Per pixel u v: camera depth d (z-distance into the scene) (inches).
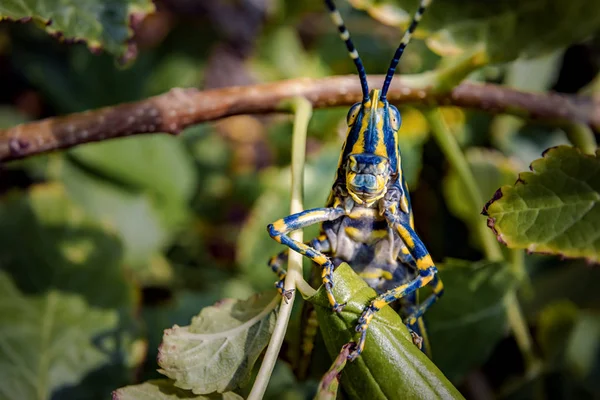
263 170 8.2
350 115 5.5
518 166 6.9
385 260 5.7
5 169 8.2
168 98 5.9
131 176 7.8
